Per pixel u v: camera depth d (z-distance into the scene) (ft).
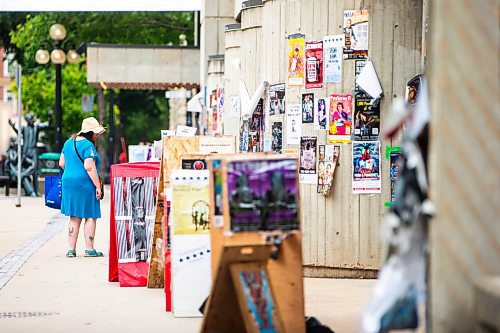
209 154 49.39
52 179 74.38
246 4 76.23
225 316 34.76
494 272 26.99
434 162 27.07
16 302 49.32
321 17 56.03
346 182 55.11
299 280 35.27
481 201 27.02
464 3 27.12
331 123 55.47
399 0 54.24
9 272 60.39
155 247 53.47
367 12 54.80
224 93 92.58
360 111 54.95
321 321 42.29
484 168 27.07
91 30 207.51
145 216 55.62
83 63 221.25
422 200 27.48
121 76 140.67
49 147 226.17
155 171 56.03
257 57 74.74
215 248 35.73
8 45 229.66
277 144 58.95
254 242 33.45
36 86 217.97
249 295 32.99
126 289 53.93
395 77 54.44
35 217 104.63
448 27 27.07
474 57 27.12
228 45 89.20
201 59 131.23
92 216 68.64
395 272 27.48
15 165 144.87
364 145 54.85
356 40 54.95
